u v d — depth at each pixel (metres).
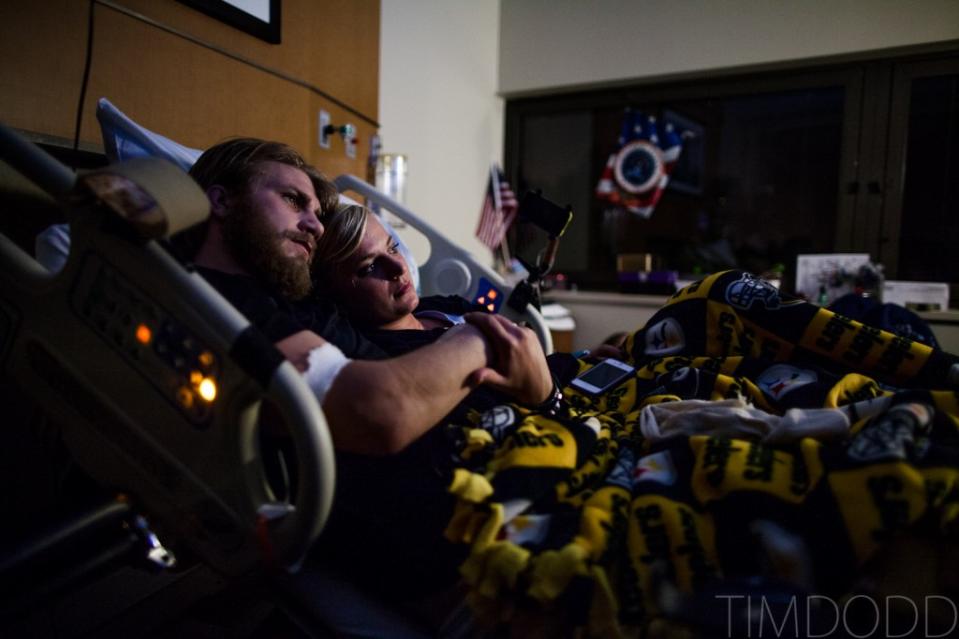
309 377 0.68
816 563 0.63
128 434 0.69
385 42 2.53
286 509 0.64
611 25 3.19
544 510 0.73
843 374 1.02
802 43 2.79
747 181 3.25
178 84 1.47
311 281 1.05
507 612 0.65
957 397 0.75
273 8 1.75
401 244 1.57
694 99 3.20
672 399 0.98
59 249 0.90
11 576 0.58
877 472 0.63
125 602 1.17
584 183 3.61
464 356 0.78
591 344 3.24
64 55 1.21
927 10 2.56
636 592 0.64
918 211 2.82
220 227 0.94
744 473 0.69
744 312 1.11
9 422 1.07
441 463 0.82
